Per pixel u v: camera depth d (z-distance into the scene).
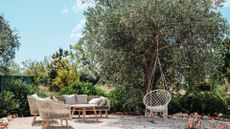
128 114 15.27
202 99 14.91
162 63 14.74
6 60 16.66
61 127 10.73
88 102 14.55
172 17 13.25
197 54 13.85
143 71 15.23
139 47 13.96
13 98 14.42
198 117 10.30
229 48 17.83
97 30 13.95
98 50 14.27
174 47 14.04
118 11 13.27
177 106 15.18
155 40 13.82
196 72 14.18
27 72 23.91
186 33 13.73
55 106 10.09
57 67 24.67
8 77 15.59
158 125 11.47
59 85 22.19
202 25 13.34
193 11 13.27
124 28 13.42
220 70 16.48
